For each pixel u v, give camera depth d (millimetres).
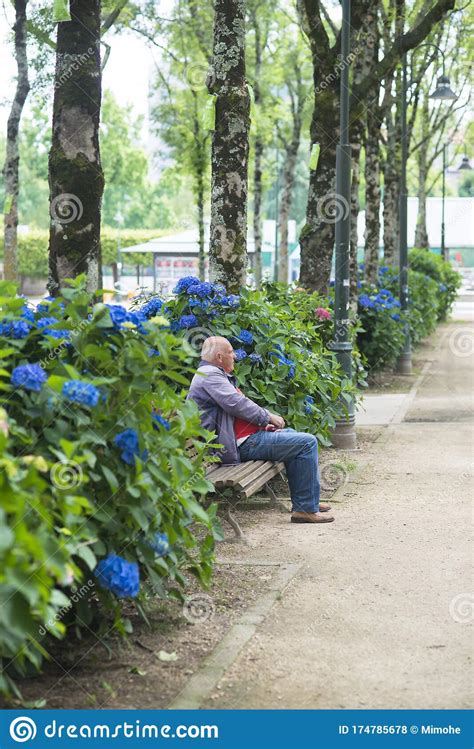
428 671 5207
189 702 4816
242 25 11344
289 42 36281
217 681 5055
